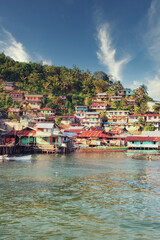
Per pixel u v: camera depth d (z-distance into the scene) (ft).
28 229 40.52
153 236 38.19
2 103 436.76
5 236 37.65
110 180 87.20
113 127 390.83
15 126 275.80
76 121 420.36
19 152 206.59
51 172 105.29
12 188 71.56
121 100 484.74
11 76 527.40
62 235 38.24
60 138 223.30
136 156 209.36
